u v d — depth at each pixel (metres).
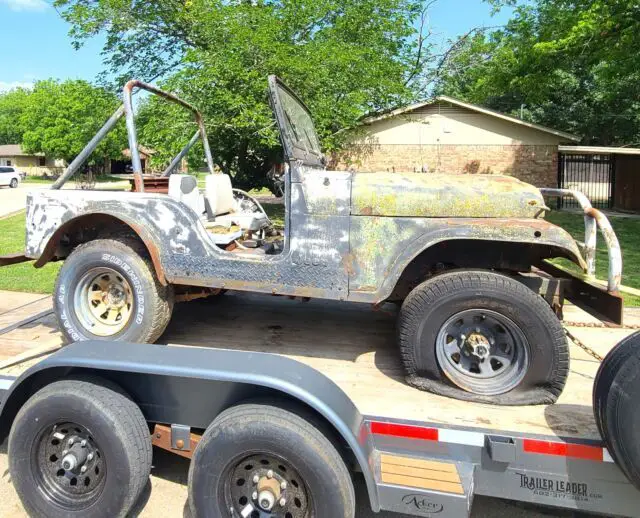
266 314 3.96
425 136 17.67
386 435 2.32
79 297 3.09
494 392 2.57
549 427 2.29
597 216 2.69
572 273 3.00
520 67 14.52
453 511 2.08
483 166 17.67
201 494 2.19
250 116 10.27
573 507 2.18
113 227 3.24
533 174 17.52
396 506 2.14
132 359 2.30
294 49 10.91
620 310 2.49
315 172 2.89
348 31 13.23
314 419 2.16
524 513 2.68
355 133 16.31
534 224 2.65
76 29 13.77
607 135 26.89
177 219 3.00
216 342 3.34
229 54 10.52
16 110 61.34
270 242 3.66
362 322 3.79
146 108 11.12
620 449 1.97
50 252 3.23
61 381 2.39
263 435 2.09
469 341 2.65
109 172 47.38
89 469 2.39
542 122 26.48
